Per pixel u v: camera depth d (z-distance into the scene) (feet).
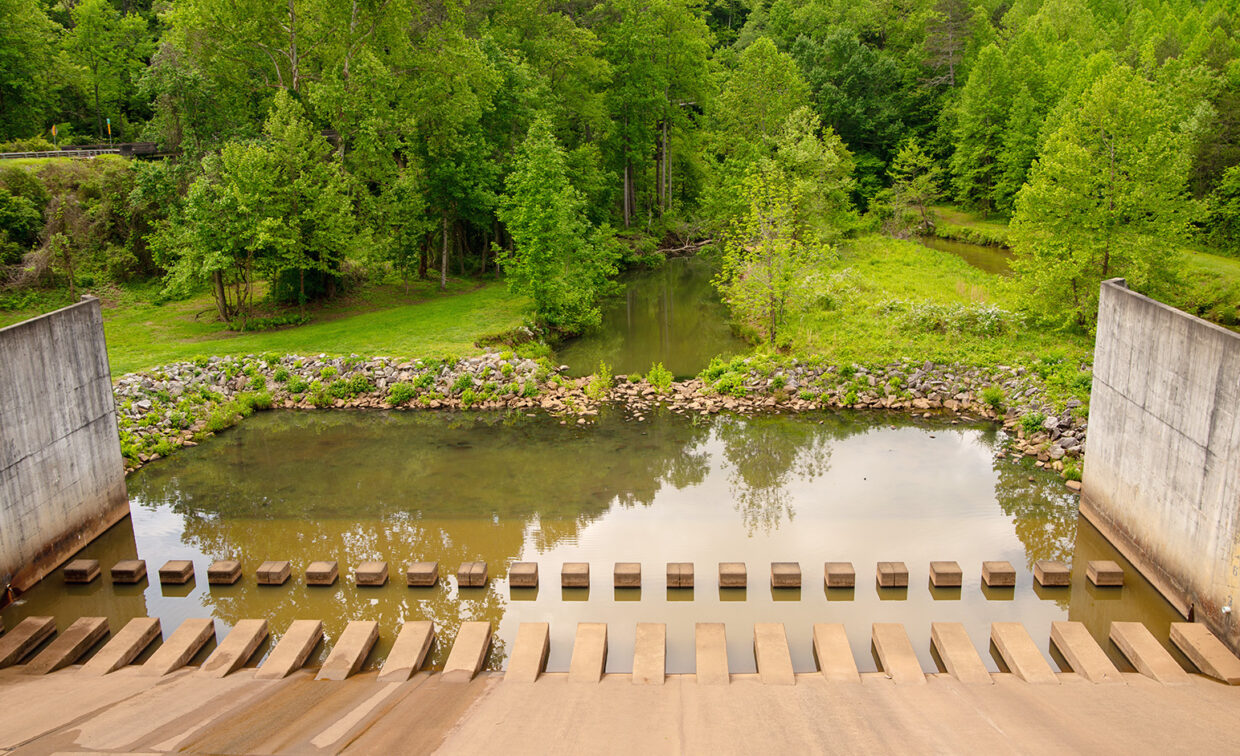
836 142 150.61
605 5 185.78
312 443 67.97
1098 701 29.89
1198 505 36.99
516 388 79.05
